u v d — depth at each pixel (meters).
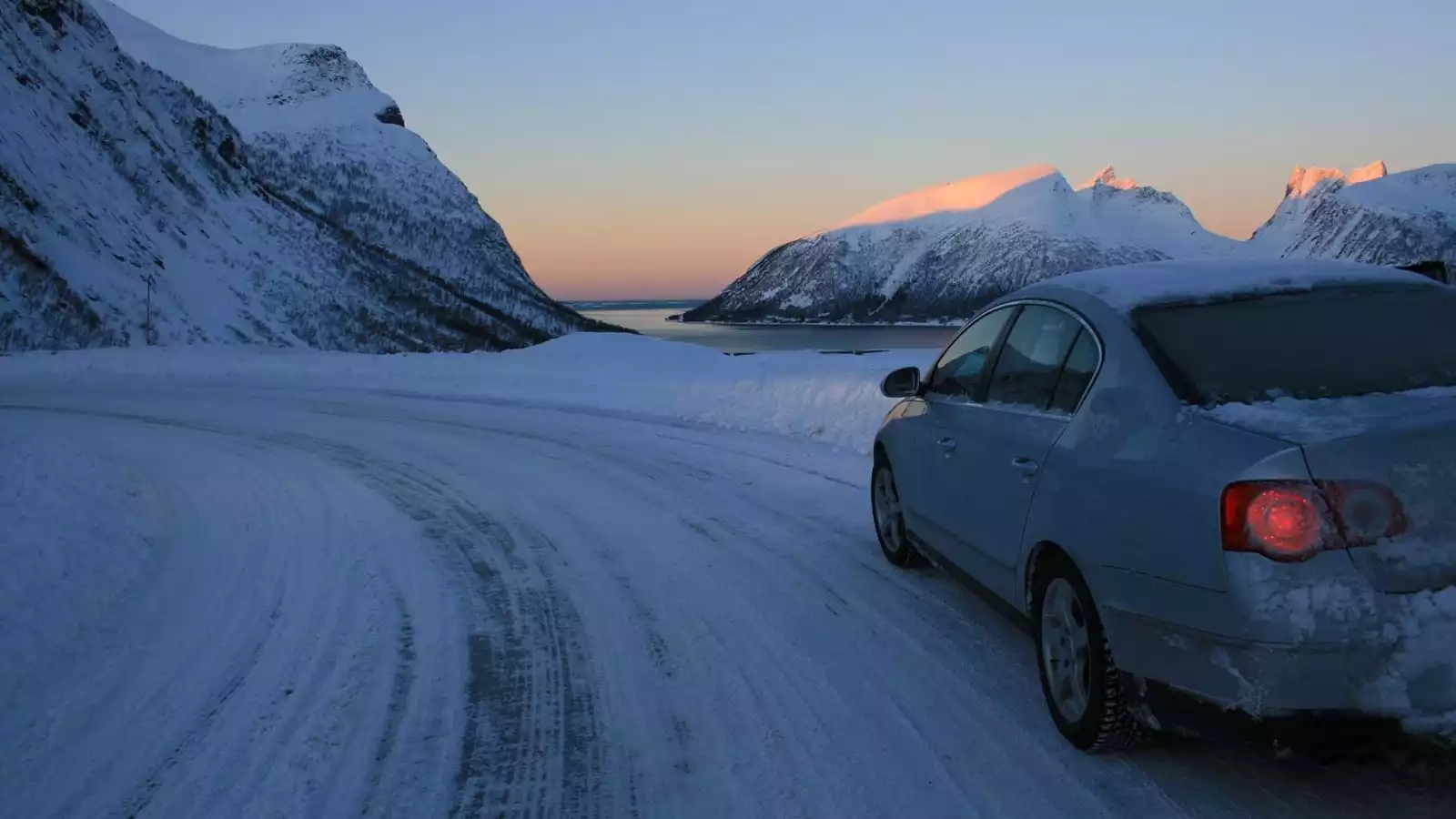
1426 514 3.12
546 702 4.74
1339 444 3.14
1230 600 3.17
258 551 7.64
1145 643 3.54
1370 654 3.03
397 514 8.87
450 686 4.94
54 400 19.72
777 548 7.40
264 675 5.12
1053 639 4.22
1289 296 4.25
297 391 21.47
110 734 4.44
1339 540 3.07
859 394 13.46
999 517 4.63
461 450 12.76
